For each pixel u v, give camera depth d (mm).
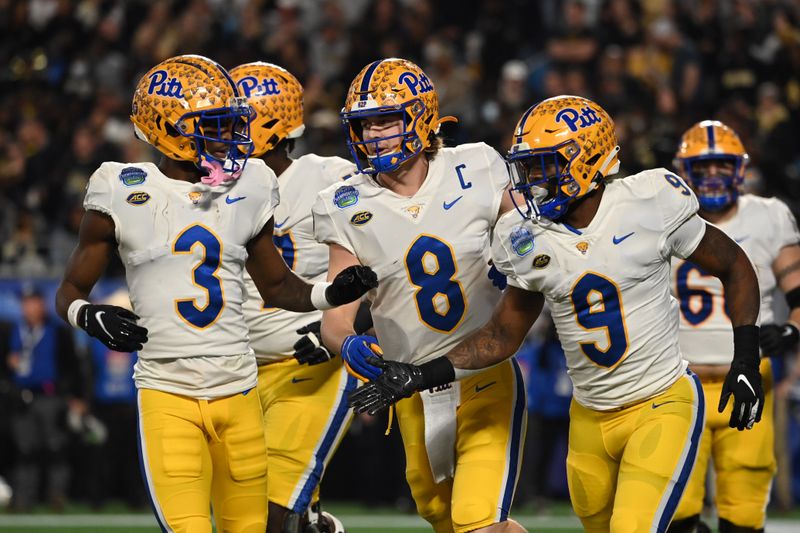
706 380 19641
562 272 14859
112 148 41188
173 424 14602
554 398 32500
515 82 40438
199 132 14625
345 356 15008
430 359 16281
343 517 32031
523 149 14773
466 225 15805
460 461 15953
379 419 33469
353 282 14789
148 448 14594
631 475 14750
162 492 14469
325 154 37125
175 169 14984
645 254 14812
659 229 14844
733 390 14734
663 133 37719
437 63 41562
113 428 34031
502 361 15250
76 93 45156
